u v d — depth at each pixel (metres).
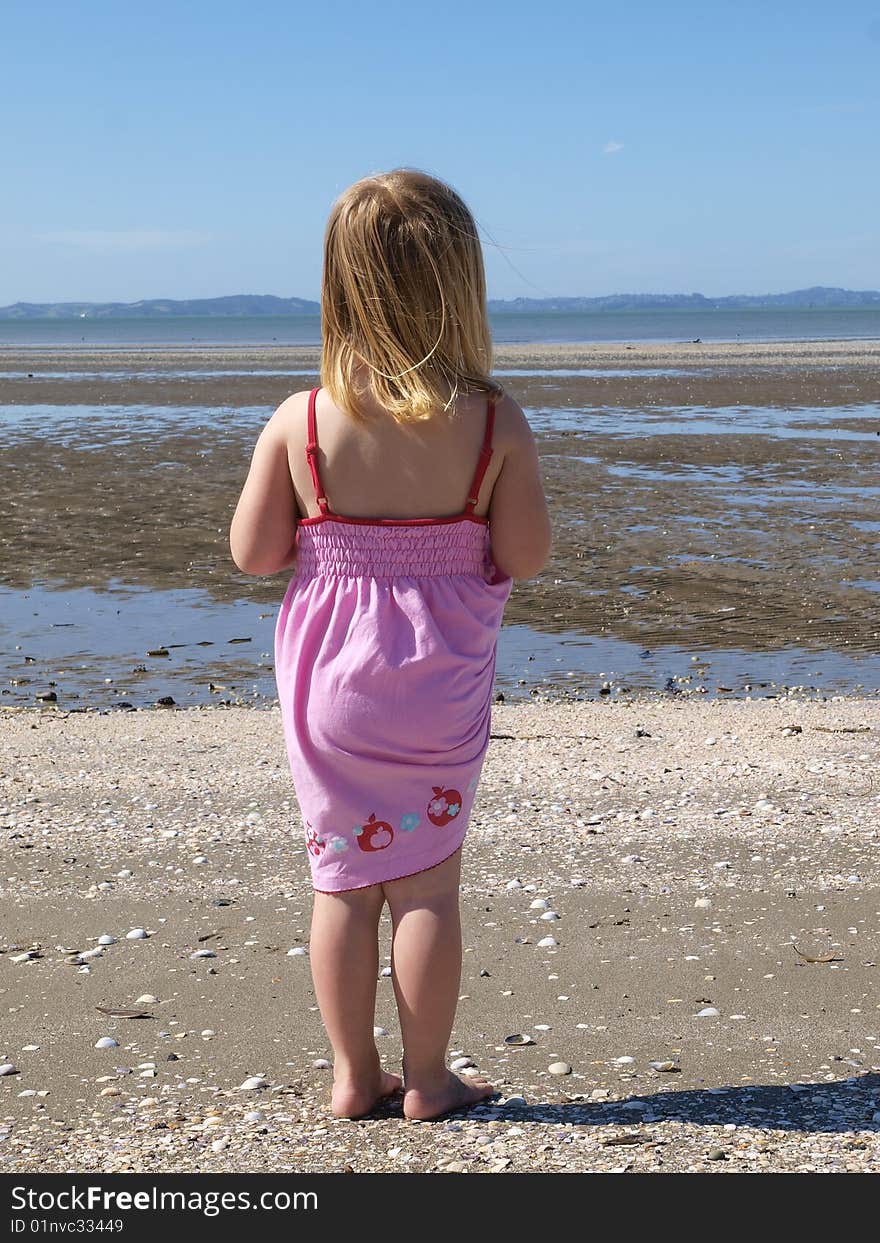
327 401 2.63
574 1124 2.65
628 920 3.98
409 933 2.65
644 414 27.56
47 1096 2.82
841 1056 2.98
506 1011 3.29
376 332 2.54
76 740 6.95
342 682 2.57
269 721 7.56
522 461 2.66
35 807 5.46
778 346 70.25
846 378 38.75
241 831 5.08
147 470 19.20
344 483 2.60
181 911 4.13
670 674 9.23
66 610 11.41
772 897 4.17
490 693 2.73
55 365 54.97
